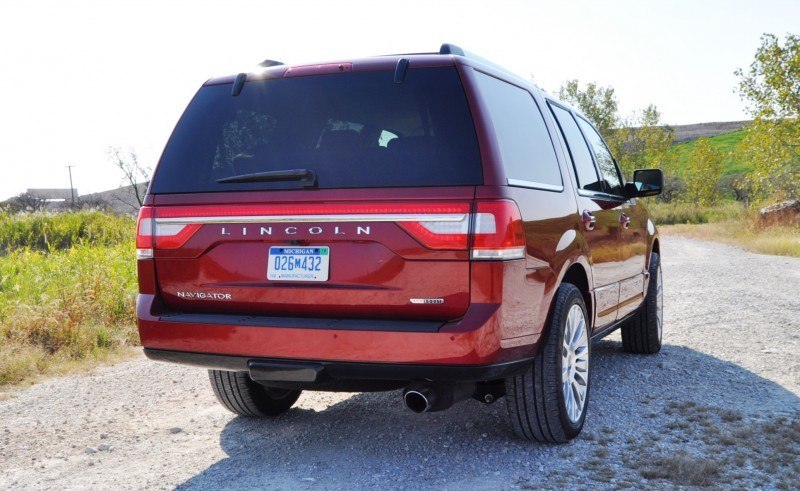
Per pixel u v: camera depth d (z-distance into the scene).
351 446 4.20
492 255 3.28
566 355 4.09
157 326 3.79
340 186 3.46
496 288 3.28
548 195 4.00
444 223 3.30
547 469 3.72
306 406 5.12
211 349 3.68
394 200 3.36
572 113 5.36
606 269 5.00
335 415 4.86
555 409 3.90
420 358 3.31
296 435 4.45
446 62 3.55
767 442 4.12
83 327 7.46
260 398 4.68
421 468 3.79
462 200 3.30
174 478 3.77
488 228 3.28
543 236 3.77
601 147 5.91
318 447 4.20
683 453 3.89
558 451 3.99
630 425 4.49
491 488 3.48
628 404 4.97
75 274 9.79
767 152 26.45
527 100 4.34
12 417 4.98
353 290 3.45
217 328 3.64
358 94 3.61
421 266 3.34
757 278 12.47
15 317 7.36
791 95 25.17
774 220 26.19
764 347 6.77
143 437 4.51
